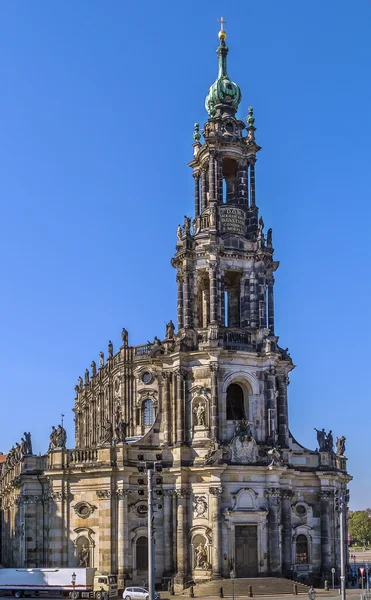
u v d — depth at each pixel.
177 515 93.31
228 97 106.81
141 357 115.00
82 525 93.94
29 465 98.56
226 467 92.31
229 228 102.00
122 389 115.75
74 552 93.56
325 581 92.94
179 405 95.50
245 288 101.06
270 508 93.88
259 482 94.19
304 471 99.69
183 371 96.25
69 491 95.19
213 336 95.94
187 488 93.75
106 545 91.81
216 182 102.06
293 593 87.44
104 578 84.25
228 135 103.44
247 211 103.88
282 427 99.06
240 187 104.06
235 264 100.75
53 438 96.44
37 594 86.62
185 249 99.75
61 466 95.38
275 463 93.88
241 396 99.62
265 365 97.88
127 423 111.06
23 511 98.69
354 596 84.94
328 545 98.62
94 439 136.12
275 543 93.00
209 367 95.50
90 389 140.62
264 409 97.19
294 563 96.75
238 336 98.44
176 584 90.69
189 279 99.88
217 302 97.69
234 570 91.06
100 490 93.25
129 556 92.12
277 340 99.50
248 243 102.19
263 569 91.94
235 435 94.50
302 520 98.81
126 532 92.25
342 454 105.62
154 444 96.69
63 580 85.06
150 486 57.44
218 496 91.88
